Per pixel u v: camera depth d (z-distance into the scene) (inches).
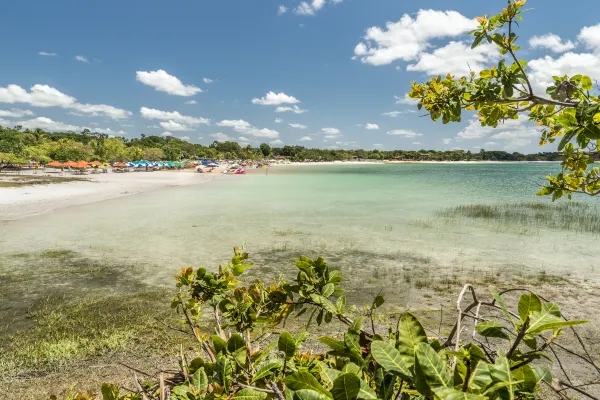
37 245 588.7
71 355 249.9
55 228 731.4
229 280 85.1
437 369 28.4
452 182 2357.3
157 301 352.5
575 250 556.1
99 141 4493.1
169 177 2699.3
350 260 502.0
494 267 469.1
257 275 437.1
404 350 33.5
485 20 83.2
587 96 77.8
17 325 300.7
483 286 397.1
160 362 238.1
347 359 48.9
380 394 35.9
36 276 432.8
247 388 43.1
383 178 2935.5
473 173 4025.6
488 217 860.6
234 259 86.9
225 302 82.2
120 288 391.2
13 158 2920.8
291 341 47.3
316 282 75.7
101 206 1077.1
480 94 85.3
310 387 33.9
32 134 4421.8
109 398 52.9
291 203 1175.6
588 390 198.7
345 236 657.6
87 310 331.0
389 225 765.9
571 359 235.5
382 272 447.8
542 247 575.5
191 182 2255.2
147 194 1459.2
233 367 49.7
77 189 1558.8
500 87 83.3
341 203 1172.5
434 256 523.2
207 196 1401.3
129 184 1942.7
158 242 608.1
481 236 656.4
